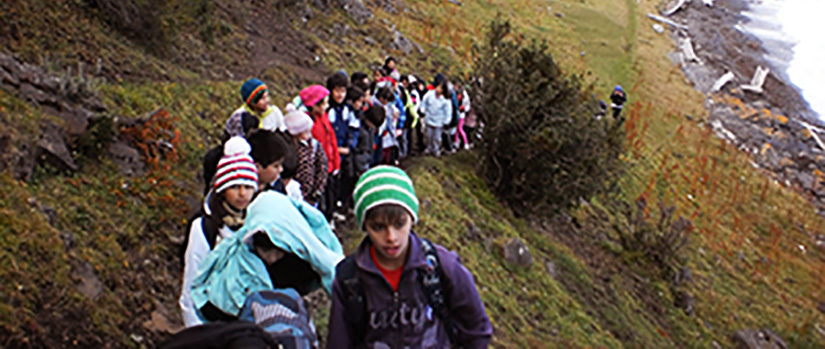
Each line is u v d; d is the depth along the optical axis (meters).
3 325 4.27
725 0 45.84
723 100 29.22
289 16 17.05
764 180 22.98
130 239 6.02
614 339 10.35
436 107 12.22
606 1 36.16
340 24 18.73
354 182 8.84
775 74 33.91
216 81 11.29
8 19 8.24
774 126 27.58
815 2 46.81
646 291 13.18
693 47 34.44
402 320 3.06
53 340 4.53
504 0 30.56
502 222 11.51
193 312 3.84
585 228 14.41
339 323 3.10
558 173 12.45
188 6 12.30
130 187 6.69
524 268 10.38
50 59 8.31
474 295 3.14
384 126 9.48
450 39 23.08
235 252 3.57
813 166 25.14
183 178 7.59
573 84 13.10
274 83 12.84
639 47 31.06
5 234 4.86
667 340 11.74
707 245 17.20
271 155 4.50
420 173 11.27
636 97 25.56
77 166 6.37
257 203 3.65
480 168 12.84
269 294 3.25
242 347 2.60
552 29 29.38
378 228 2.99
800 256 19.06
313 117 7.35
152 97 8.91
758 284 16.47
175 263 6.27
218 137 9.18
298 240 3.55
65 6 9.54
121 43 10.01
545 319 9.49
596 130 12.74
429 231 9.32
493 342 7.85
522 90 12.59
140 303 5.47
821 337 14.80
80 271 5.18
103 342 4.85
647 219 17.11
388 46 19.42
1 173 5.40
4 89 6.37
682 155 22.55
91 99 7.42
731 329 13.61
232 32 13.70
